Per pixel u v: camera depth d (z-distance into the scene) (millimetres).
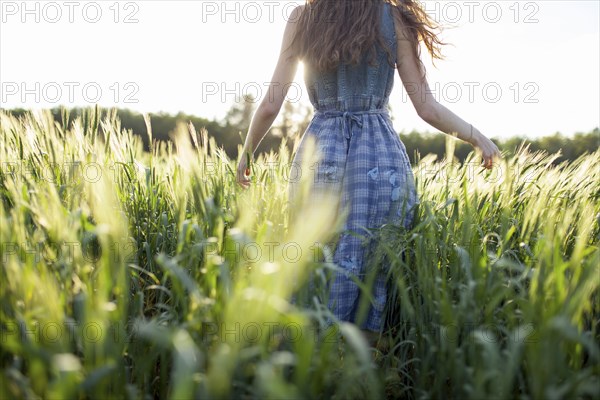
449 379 1530
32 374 1128
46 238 1562
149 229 2186
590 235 2174
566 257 1941
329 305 1948
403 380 1669
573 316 1265
